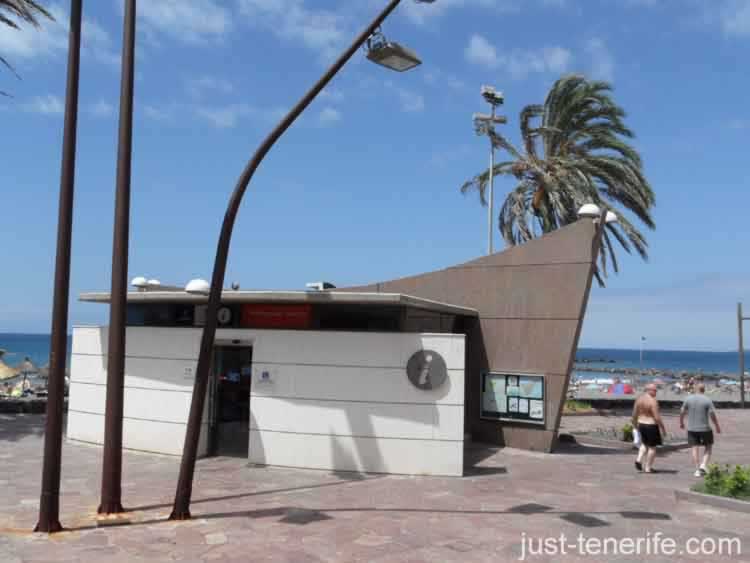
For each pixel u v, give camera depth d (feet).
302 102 28.68
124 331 30.86
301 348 44.55
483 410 56.70
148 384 48.57
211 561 23.94
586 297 53.47
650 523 30.27
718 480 35.50
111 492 30.14
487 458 49.80
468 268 58.90
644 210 88.79
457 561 24.49
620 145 88.69
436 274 60.34
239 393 49.21
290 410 44.27
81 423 52.95
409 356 43.06
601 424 77.20
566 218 87.30
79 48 29.32
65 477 39.52
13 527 28.12
